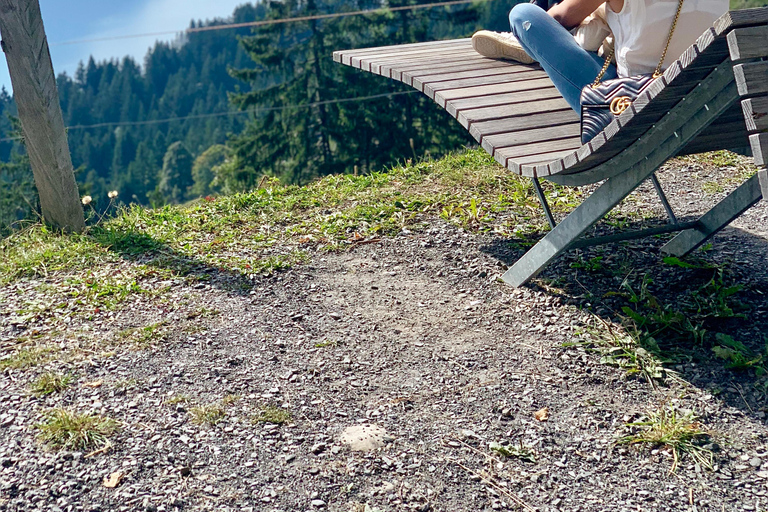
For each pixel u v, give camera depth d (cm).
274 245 465
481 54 482
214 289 401
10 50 450
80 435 270
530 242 443
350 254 451
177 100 12688
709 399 299
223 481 252
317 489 250
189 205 561
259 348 340
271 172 2878
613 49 365
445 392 309
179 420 284
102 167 11250
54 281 416
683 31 314
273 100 2919
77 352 334
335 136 2770
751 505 244
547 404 300
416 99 2800
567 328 352
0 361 327
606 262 411
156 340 344
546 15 370
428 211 504
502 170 572
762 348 327
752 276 388
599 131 333
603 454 271
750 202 360
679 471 262
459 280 409
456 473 260
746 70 237
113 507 238
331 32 2898
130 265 436
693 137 287
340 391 308
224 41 14075
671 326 345
